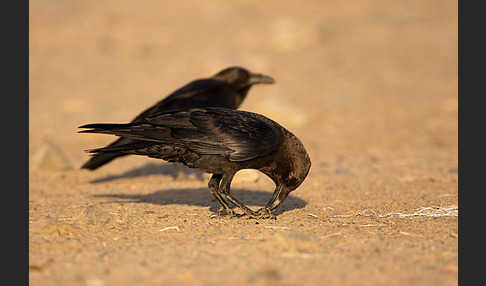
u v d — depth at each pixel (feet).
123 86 92.53
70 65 105.81
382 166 50.39
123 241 27.58
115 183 45.37
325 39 117.50
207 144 31.09
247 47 112.27
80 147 61.46
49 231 29.27
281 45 113.39
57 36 122.93
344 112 77.66
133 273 22.72
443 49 111.14
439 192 39.96
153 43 117.60
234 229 29.58
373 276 22.38
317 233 28.58
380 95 85.81
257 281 21.62
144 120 32.14
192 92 43.29
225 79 45.52
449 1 150.10
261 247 25.98
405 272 22.85
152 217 32.83
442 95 84.79
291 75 96.48
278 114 72.02
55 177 47.85
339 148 59.31
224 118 31.81
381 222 31.01
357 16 138.41
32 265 23.85
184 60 104.99
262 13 140.46
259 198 38.83
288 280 21.84
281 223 30.96
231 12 140.97
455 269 23.15
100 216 32.81
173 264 23.75
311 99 83.87
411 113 76.33
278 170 32.30
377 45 115.24
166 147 31.86
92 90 90.53
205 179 45.98
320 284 21.50
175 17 138.21
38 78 98.02
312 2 149.48
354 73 98.22
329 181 44.52
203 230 29.43
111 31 126.52
